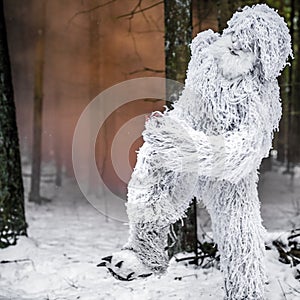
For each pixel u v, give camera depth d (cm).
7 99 959
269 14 479
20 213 957
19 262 856
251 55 480
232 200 525
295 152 2291
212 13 1204
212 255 768
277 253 757
